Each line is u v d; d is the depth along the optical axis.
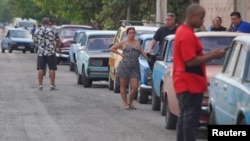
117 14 54.28
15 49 76.81
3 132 18.98
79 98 27.97
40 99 27.34
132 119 21.81
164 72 21.34
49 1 65.69
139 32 30.22
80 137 18.20
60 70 46.97
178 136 14.51
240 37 15.23
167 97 19.67
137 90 24.47
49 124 20.50
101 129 19.61
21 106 24.89
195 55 13.75
